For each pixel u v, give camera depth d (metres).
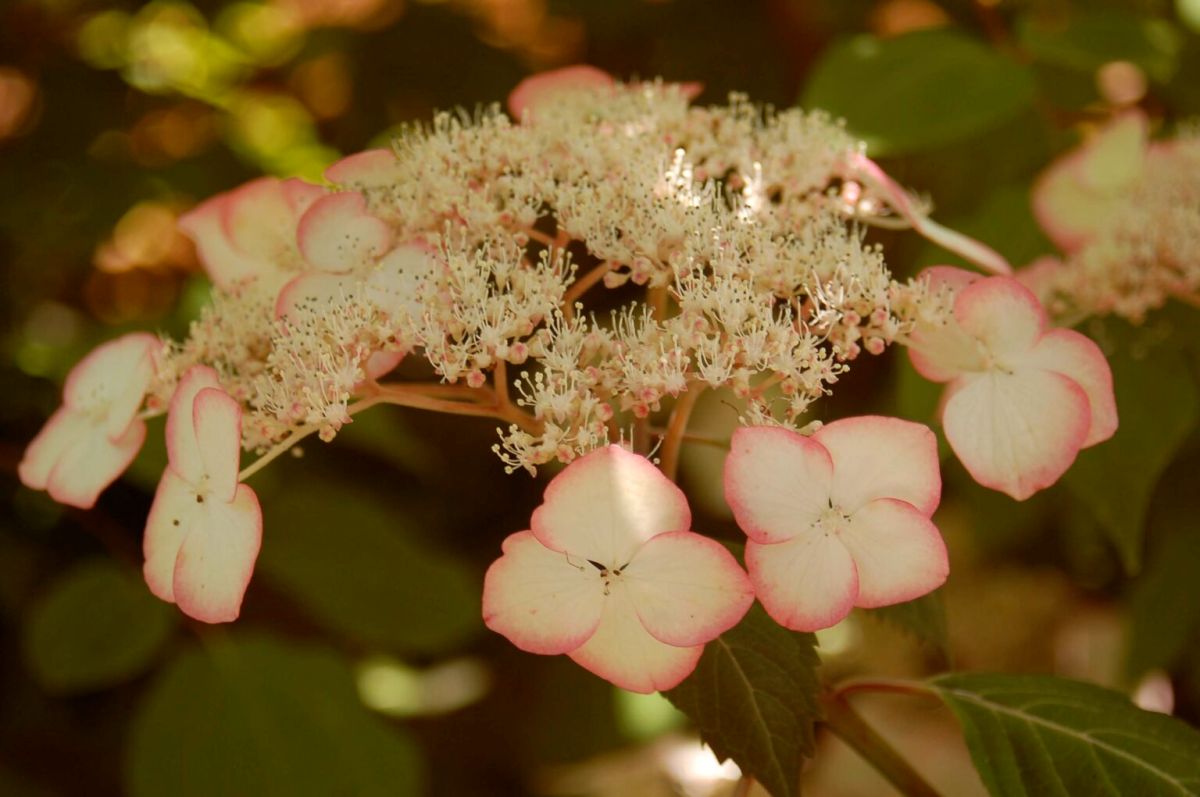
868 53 0.56
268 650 0.56
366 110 0.80
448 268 0.46
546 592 0.43
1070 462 0.45
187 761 0.54
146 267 0.81
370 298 0.46
